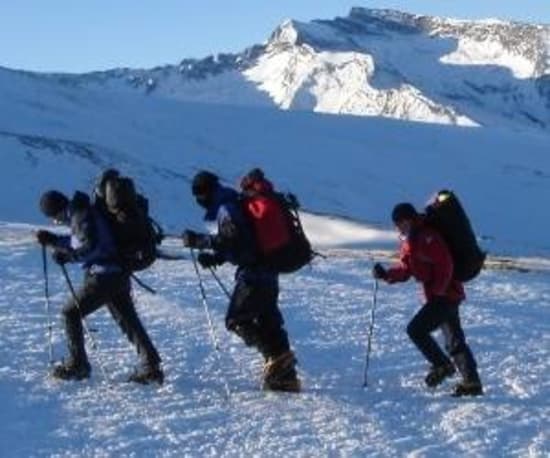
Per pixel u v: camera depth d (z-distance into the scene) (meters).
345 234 32.28
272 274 9.73
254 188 9.73
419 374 11.02
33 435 8.58
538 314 14.73
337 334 12.52
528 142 100.12
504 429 9.27
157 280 15.10
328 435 8.89
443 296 10.02
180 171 73.25
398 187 80.19
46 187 62.06
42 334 11.63
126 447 8.41
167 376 10.41
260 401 9.73
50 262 16.33
